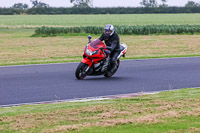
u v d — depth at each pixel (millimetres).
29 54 60781
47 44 80875
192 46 73375
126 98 23719
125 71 39219
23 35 112062
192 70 39750
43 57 56219
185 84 31609
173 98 23047
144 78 34812
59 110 19844
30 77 35094
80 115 18547
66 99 25469
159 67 41938
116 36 34062
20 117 18266
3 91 28422
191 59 49281
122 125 16250
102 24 189375
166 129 15641
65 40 91875
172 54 59000
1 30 137375
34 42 86125
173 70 39688
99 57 33500
